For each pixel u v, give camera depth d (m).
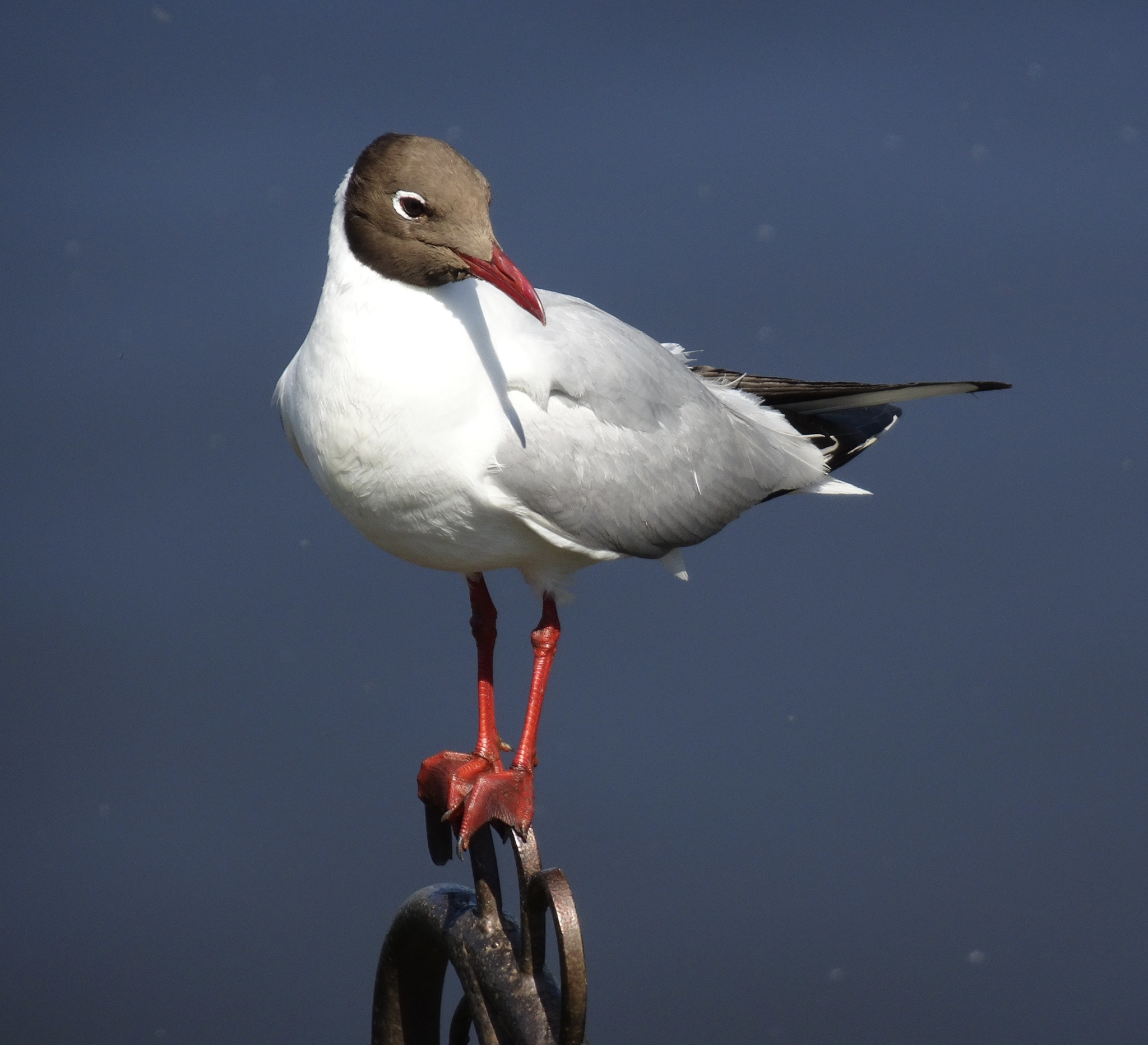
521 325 7.52
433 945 6.33
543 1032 5.31
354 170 6.83
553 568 8.05
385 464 6.96
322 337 6.89
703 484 8.58
